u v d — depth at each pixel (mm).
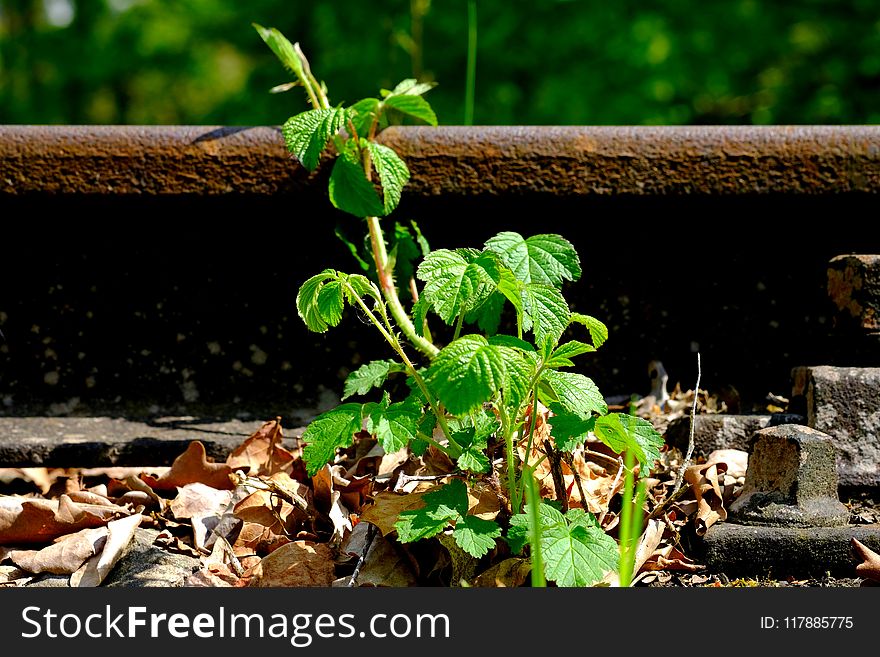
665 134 1502
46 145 1500
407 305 1517
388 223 1526
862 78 3617
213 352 1560
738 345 1549
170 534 1408
